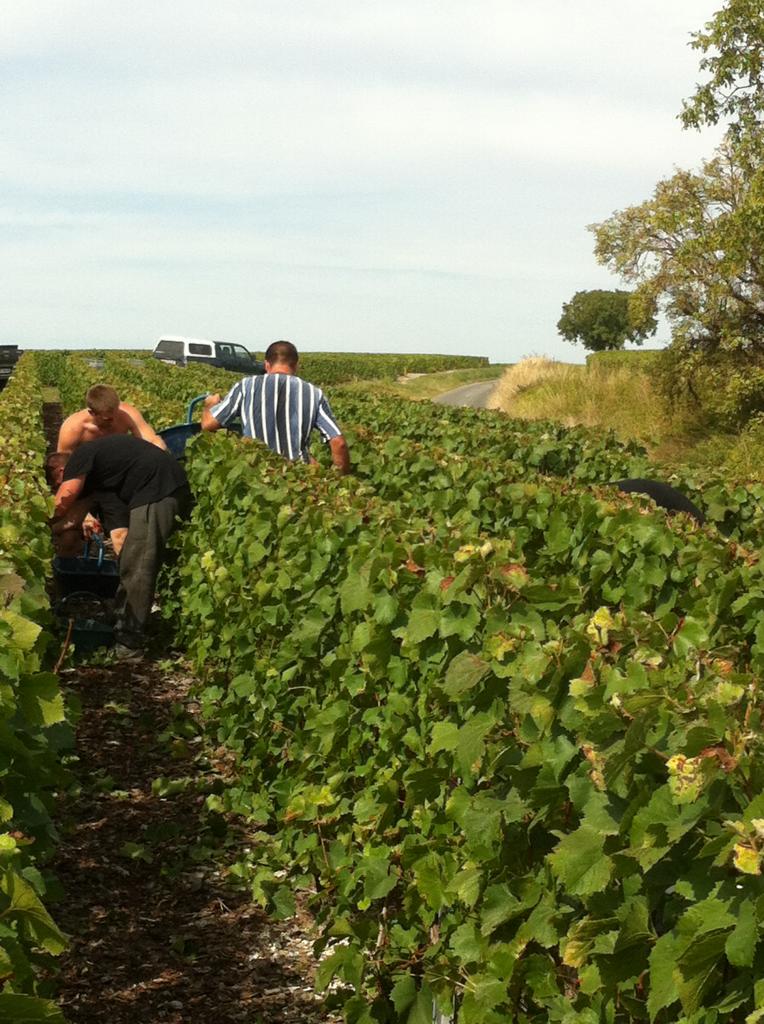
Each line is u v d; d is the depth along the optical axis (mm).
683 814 2152
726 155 28625
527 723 2812
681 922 2066
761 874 2012
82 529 8414
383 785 4172
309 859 4844
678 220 27875
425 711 3965
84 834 5453
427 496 7180
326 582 5238
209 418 8781
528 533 6445
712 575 4910
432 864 3648
